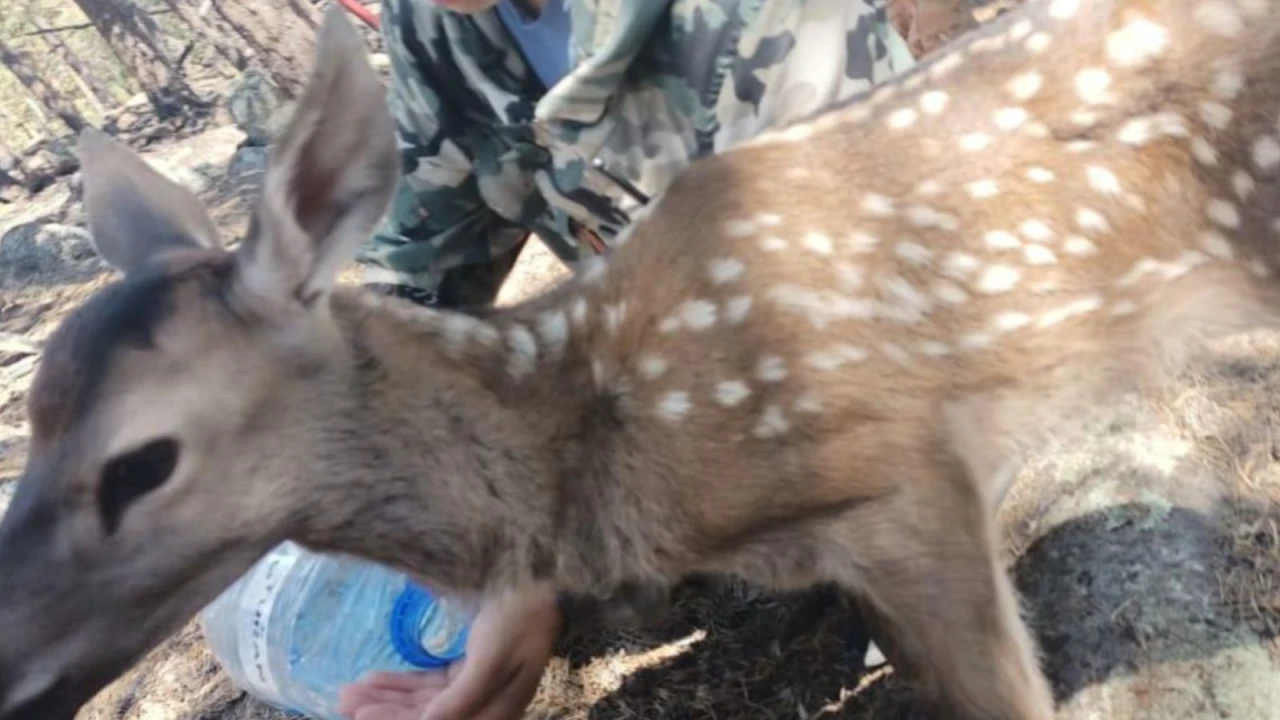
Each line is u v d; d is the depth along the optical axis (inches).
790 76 32.4
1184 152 29.7
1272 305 31.5
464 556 28.0
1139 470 35.8
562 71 35.0
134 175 28.9
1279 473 35.0
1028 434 30.6
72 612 24.7
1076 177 29.3
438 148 37.5
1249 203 30.0
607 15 32.3
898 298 28.2
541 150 36.5
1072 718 31.7
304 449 26.2
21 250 91.2
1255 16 29.3
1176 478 35.3
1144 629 32.3
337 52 24.5
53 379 24.5
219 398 25.2
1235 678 30.8
